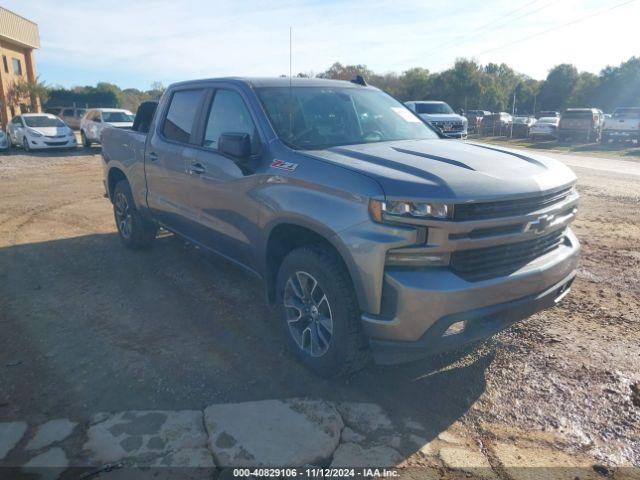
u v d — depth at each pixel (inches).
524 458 107.0
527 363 142.4
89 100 2159.2
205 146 175.6
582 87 2743.6
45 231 289.7
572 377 135.2
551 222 126.5
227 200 159.8
